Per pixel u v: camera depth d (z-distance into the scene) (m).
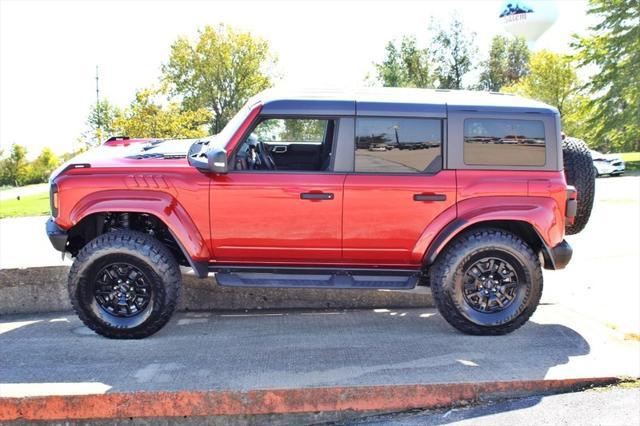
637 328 5.41
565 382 4.27
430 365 4.48
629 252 8.54
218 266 5.17
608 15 34.75
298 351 4.78
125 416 3.94
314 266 5.20
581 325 5.45
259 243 5.02
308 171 5.02
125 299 5.05
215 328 5.44
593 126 35.91
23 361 4.54
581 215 5.74
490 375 4.30
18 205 18.06
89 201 4.93
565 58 36.88
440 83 51.84
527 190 5.00
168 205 4.93
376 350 4.81
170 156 5.30
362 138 5.01
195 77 54.12
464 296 5.07
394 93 5.28
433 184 4.96
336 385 4.08
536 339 5.08
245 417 4.02
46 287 6.02
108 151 5.63
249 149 5.30
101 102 40.12
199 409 3.96
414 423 3.95
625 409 4.01
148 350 4.80
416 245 5.01
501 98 5.32
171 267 4.98
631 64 34.25
